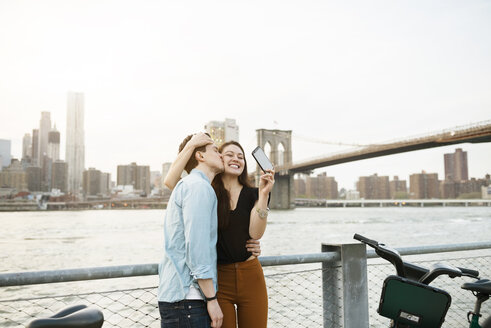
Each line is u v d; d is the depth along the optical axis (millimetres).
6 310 8312
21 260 26500
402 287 1704
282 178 137625
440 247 2549
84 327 1238
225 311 1845
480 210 187875
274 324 6137
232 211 1869
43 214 174125
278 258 2102
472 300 5121
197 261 1534
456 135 61438
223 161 1924
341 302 2266
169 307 1604
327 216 114625
